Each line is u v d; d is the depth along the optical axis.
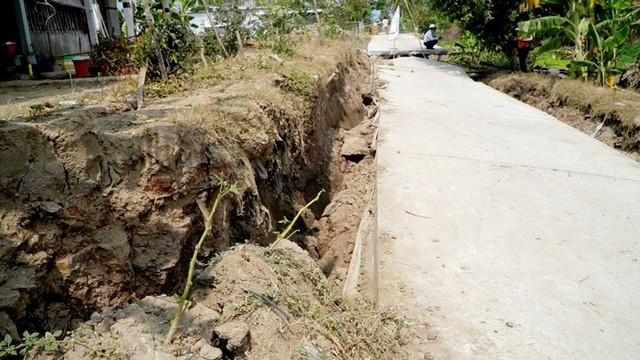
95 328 2.43
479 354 2.77
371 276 3.93
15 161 2.41
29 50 8.56
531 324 3.05
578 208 4.83
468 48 18.98
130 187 3.01
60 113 3.26
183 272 3.15
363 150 8.00
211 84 6.06
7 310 2.15
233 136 4.13
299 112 6.17
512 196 5.07
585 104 9.34
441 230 4.28
